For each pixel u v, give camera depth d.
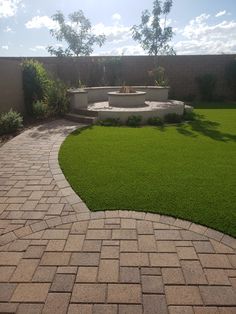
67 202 3.80
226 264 2.59
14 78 10.00
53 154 5.95
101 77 17.28
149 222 3.28
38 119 10.36
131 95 11.19
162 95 13.67
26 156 5.85
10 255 2.74
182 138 7.30
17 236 3.05
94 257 2.70
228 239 2.95
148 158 5.63
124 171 4.90
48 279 2.43
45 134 7.83
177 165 5.21
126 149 6.27
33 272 2.51
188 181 4.45
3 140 7.32
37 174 4.84
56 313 2.11
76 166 5.17
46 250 2.81
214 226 3.16
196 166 5.16
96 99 14.20
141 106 11.20
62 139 7.22
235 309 2.13
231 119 10.21
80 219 3.37
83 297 2.24
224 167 5.10
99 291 2.30
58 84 11.22
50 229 3.18
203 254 2.73
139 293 2.28
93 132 8.03
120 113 9.56
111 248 2.83
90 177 4.64
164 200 3.79
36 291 2.30
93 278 2.44
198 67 17.25
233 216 3.37
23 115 10.80
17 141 7.08
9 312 2.12
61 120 10.20
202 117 10.80
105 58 17.14
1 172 4.95
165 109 10.23
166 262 2.62
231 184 4.33
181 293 2.27
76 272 2.51
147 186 4.25
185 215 3.40
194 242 2.91
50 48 16.39
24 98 10.84
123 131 8.19
